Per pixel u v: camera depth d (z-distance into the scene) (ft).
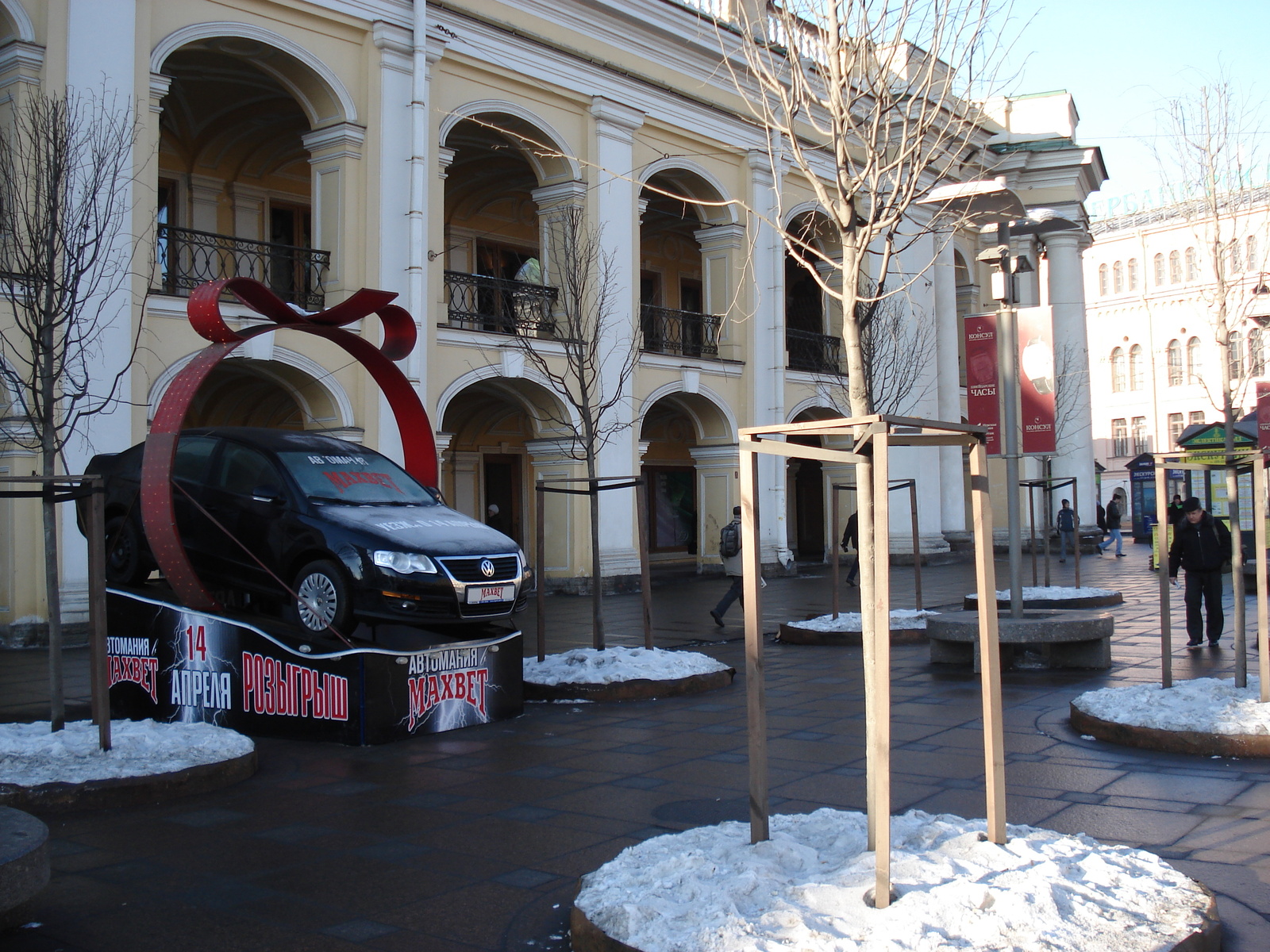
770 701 30.78
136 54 48.26
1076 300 107.34
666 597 66.08
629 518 70.28
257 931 14.03
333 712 25.93
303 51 55.06
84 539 45.57
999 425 39.29
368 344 31.53
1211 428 76.54
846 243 24.67
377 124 57.41
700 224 93.91
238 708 27.37
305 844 17.74
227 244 66.54
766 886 12.47
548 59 65.82
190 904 15.05
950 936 11.01
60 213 31.12
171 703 28.37
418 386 57.93
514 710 29.04
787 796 20.10
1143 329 192.85
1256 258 78.79
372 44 57.62
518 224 85.51
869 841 13.69
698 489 80.89
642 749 24.73
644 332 72.23
